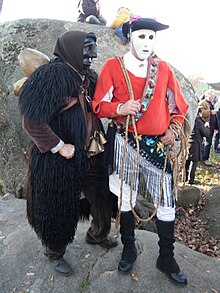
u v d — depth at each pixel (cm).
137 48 224
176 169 250
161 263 265
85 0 609
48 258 274
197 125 690
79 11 621
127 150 237
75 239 304
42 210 237
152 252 291
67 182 232
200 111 705
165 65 238
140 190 298
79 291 257
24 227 330
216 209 538
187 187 598
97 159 252
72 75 221
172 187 251
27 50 261
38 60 257
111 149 241
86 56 226
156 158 242
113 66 231
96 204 266
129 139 238
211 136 886
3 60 509
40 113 212
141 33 221
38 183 235
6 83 487
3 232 330
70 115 226
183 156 255
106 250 292
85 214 274
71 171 231
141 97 229
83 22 599
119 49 515
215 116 889
